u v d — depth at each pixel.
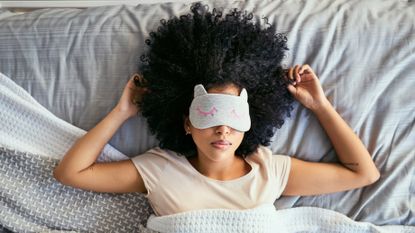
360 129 0.94
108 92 0.95
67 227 0.97
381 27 0.93
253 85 0.85
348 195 0.96
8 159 0.95
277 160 0.93
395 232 0.94
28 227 0.96
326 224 0.95
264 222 0.85
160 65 0.87
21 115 0.96
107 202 0.97
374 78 0.92
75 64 0.96
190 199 0.90
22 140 0.96
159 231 0.89
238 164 0.94
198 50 0.82
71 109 0.96
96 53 0.95
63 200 0.96
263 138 0.92
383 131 0.93
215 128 0.79
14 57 0.97
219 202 0.90
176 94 0.85
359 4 0.97
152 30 0.94
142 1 1.12
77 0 1.12
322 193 0.94
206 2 1.00
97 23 0.97
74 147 0.90
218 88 0.80
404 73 0.93
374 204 0.95
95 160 0.92
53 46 0.96
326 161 0.96
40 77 0.96
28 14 1.01
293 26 0.94
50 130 0.96
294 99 0.93
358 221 0.96
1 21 0.99
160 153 0.93
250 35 0.86
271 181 0.91
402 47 0.92
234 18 0.87
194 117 0.79
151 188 0.91
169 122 0.90
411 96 0.93
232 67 0.80
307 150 0.96
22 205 0.95
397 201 0.94
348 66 0.93
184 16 0.89
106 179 0.91
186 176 0.91
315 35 0.93
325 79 0.93
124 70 0.95
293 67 0.91
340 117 0.92
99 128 0.90
